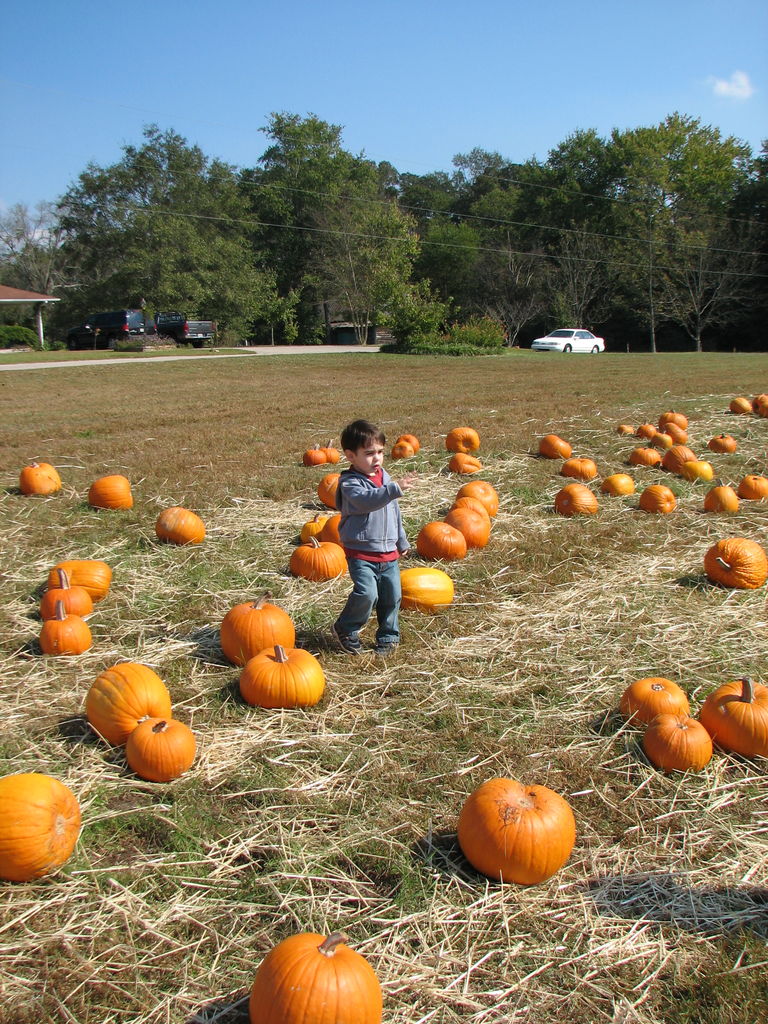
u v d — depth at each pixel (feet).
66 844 9.04
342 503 14.17
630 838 9.73
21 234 258.16
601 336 196.95
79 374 82.53
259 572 18.84
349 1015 6.57
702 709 12.06
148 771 10.60
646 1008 7.39
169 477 28.81
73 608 15.66
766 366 90.12
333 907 8.49
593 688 13.34
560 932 8.27
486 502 23.50
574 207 201.67
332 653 14.57
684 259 170.71
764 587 18.03
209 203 191.93
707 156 188.55
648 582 18.26
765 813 10.26
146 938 8.09
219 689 13.20
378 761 11.16
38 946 7.93
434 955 7.91
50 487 26.02
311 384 70.28
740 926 8.39
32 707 12.53
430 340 126.82
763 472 29.81
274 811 10.05
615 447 34.47
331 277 196.24
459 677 13.67
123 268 170.50
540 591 17.72
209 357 112.16
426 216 275.80
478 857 8.92
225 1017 7.23
